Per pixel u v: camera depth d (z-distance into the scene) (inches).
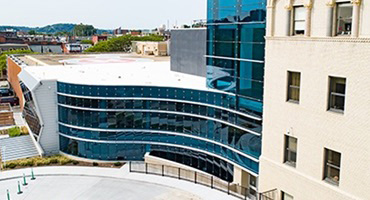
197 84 1507.1
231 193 1274.6
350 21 815.1
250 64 1146.0
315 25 885.2
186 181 1397.6
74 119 1648.6
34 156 1729.8
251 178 1248.8
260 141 1134.4
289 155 1007.0
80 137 1649.9
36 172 1515.7
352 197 824.3
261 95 1109.1
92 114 1604.3
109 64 2465.6
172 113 1504.7
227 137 1301.7
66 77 1782.7
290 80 979.3
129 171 1505.9
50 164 1608.0
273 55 1014.4
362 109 792.9
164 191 1320.1
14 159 1685.5
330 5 837.8
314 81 898.1
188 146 1482.5
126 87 1557.6
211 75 1341.0
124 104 1572.3
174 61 1973.4
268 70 1037.8
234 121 1249.4
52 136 1726.1
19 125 2322.8
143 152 1606.8
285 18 964.6
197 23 1895.9
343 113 838.5
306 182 938.7
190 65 1824.6
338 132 848.9
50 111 1697.8
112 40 6082.7
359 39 783.7
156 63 2522.1
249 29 1136.2
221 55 1277.1
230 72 1240.8
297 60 940.0
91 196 1299.2
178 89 1466.5
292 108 968.3
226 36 1242.6
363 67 783.7
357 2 779.4
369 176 789.2
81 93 1598.2
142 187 1359.5
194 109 1432.1
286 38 964.6
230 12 1208.8
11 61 3358.8
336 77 850.1
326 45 859.4
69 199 1275.8
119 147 1612.9
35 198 1285.7
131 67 2235.5
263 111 1076.5
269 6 1005.2
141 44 3742.6
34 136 1835.6
